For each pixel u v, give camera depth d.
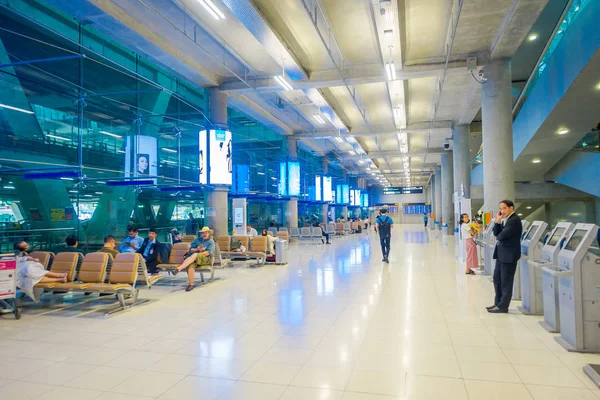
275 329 4.88
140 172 11.73
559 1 15.11
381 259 12.27
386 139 23.89
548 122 12.08
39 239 10.82
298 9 8.34
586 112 11.34
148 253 8.36
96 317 5.62
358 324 5.06
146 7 7.80
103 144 12.12
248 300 6.58
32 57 9.17
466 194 18.89
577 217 20.41
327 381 3.32
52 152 11.17
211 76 12.14
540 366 3.60
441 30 9.43
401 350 4.08
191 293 7.28
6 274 5.52
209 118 12.62
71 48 9.41
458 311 5.70
